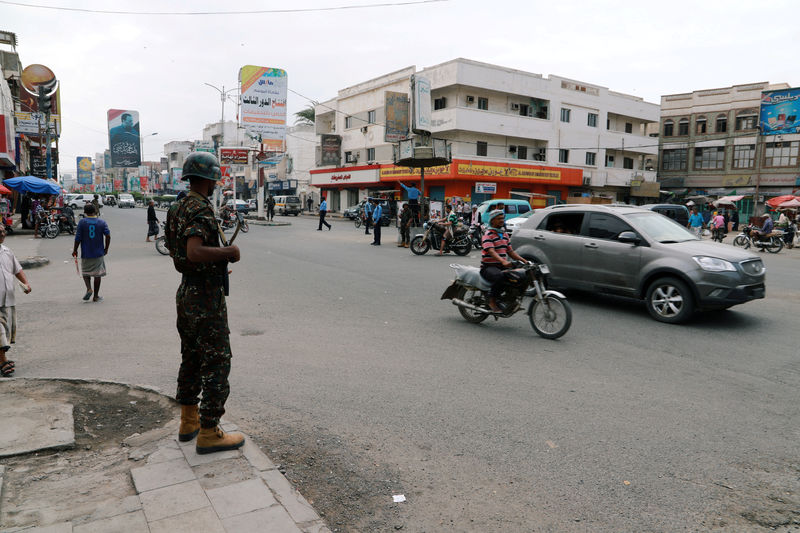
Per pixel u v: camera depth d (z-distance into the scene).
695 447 3.77
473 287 7.35
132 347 6.21
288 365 5.55
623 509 3.00
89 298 9.09
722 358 6.00
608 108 44.44
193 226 3.06
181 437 3.45
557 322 6.79
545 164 40.69
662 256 7.80
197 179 3.19
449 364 5.66
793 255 19.23
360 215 31.58
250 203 54.88
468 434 3.95
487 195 38.16
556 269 9.14
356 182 43.41
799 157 40.75
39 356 5.85
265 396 4.65
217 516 2.64
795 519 2.92
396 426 4.07
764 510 3.01
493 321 7.81
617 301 9.28
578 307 8.78
